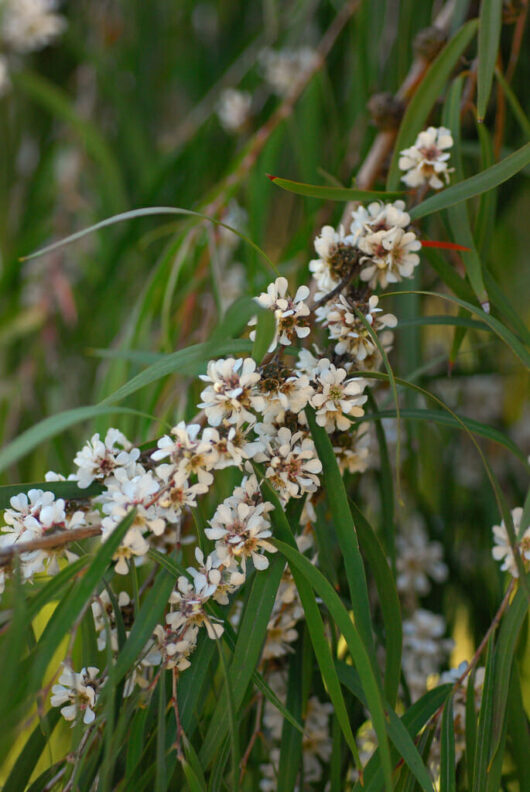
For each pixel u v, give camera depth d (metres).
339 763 0.43
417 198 0.44
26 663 0.39
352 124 0.58
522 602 0.41
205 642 0.40
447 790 0.41
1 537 0.39
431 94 0.46
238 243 0.58
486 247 0.45
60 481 0.40
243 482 0.40
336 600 0.39
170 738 0.40
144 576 0.47
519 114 0.47
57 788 0.40
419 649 0.49
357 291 0.42
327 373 0.40
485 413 0.64
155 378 0.40
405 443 0.56
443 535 0.55
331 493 0.40
